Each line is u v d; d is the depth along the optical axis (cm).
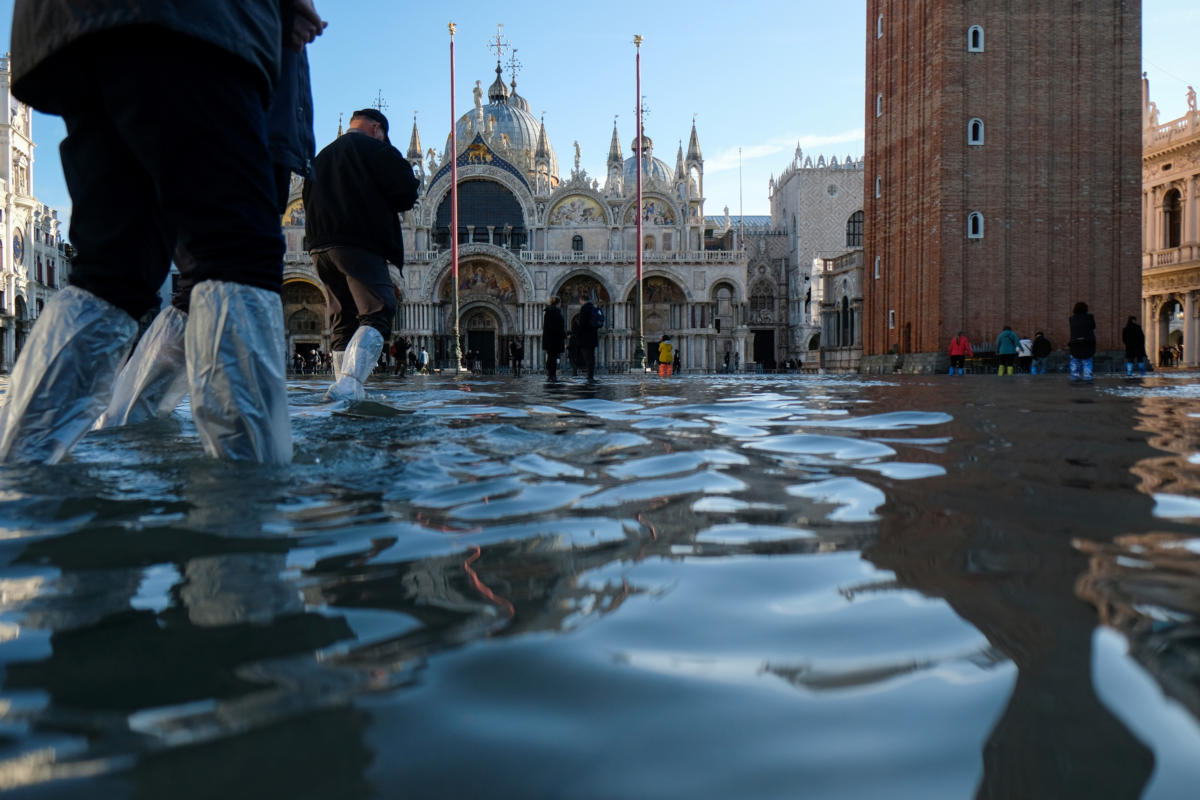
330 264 962
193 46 368
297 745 125
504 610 188
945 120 4106
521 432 579
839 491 347
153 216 413
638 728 129
